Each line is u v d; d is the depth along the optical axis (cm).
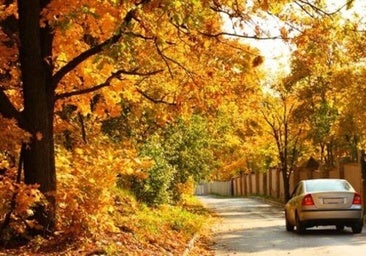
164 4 959
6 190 1127
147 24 1173
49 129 1275
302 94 3991
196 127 3438
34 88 1249
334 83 2984
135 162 1331
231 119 3862
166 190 2917
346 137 3747
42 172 1248
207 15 1094
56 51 1330
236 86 1546
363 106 2947
